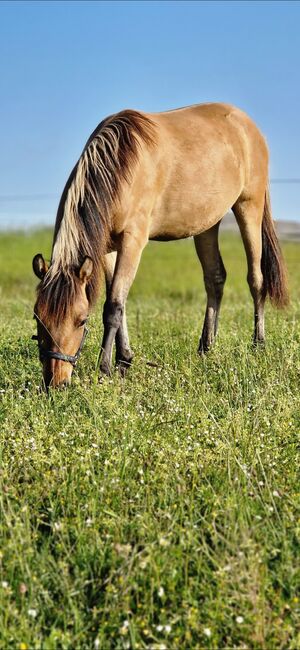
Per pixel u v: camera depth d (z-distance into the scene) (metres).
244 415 5.60
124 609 3.46
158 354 7.87
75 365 6.73
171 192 7.72
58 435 5.19
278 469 4.80
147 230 7.49
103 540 3.99
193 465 4.66
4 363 7.32
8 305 12.52
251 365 7.14
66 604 3.55
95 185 6.85
